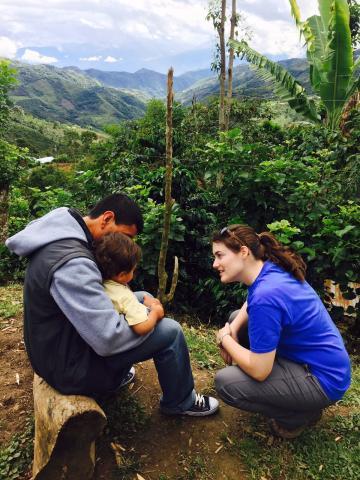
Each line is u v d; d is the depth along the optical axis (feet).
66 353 6.56
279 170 15.38
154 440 8.08
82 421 6.28
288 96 32.42
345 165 19.13
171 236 15.28
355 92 30.60
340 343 7.44
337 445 8.01
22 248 6.39
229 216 16.76
